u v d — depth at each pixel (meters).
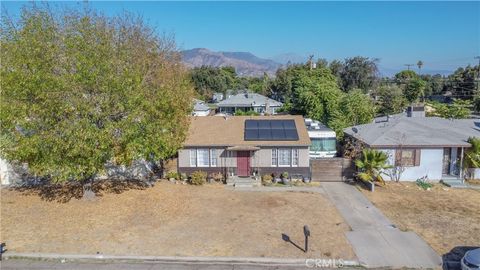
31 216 18.45
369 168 24.83
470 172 26.30
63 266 14.16
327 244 15.95
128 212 19.31
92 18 31.53
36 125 16.77
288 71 83.12
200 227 17.73
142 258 14.73
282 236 16.80
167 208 20.14
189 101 27.22
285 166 26.78
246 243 16.05
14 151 17.47
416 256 14.95
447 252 15.30
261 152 26.77
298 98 46.84
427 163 25.81
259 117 30.34
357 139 28.30
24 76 16.33
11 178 23.86
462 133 27.98
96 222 17.97
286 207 20.73
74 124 16.84
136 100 18.16
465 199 22.14
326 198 22.48
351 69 79.69
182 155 27.08
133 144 17.86
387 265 14.29
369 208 20.59
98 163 17.97
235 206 20.84
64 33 22.05
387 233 17.16
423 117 32.75
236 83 119.31
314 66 75.81
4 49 19.08
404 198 22.41
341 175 26.53
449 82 94.44
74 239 16.23
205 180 26.06
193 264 14.41
